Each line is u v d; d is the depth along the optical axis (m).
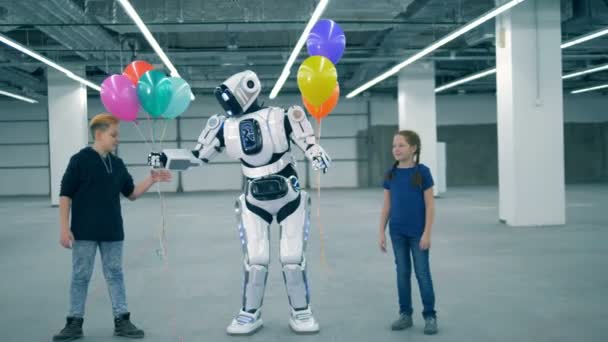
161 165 4.22
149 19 11.03
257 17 11.23
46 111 24.58
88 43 13.62
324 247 8.42
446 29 13.80
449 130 25.94
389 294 5.40
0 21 11.08
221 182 25.42
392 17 12.03
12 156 24.56
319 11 8.65
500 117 10.81
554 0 10.32
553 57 10.36
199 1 10.86
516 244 8.26
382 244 4.20
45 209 16.80
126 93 4.38
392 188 4.10
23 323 4.63
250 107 4.16
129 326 4.12
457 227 10.37
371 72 19.14
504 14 10.48
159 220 12.91
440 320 4.44
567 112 26.17
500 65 10.71
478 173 25.94
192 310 4.94
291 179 4.16
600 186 22.31
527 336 4.00
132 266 7.16
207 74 19.52
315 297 5.32
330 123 25.70
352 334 4.14
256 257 4.21
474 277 6.04
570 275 6.06
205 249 8.50
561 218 10.38
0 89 19.53
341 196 19.86
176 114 4.68
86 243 4.00
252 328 4.21
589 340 3.90
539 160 10.34
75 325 4.07
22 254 8.38
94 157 3.99
